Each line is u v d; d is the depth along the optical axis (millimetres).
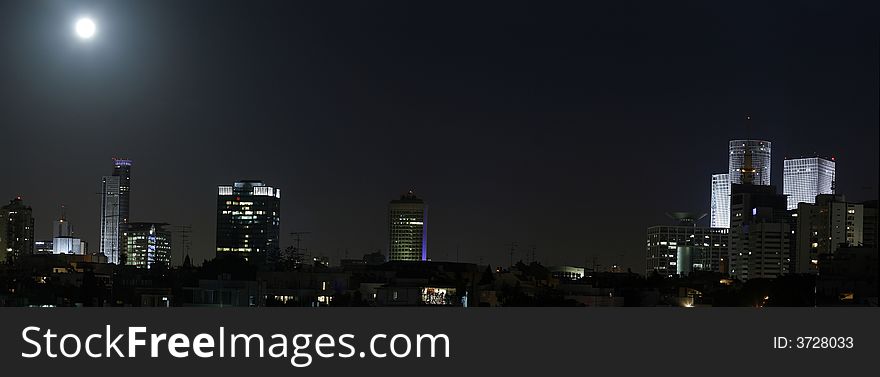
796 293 103750
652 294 123562
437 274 127125
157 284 111125
